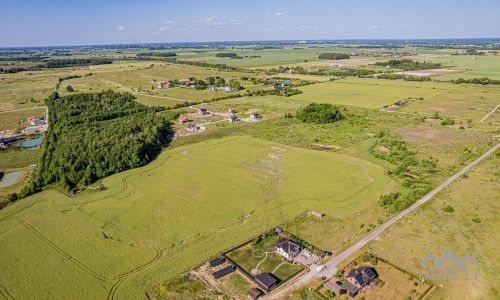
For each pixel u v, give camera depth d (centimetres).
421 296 4700
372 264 5400
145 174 9444
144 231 6606
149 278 5275
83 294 4975
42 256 5906
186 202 7744
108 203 7806
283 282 5091
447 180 8350
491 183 8031
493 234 6047
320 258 5603
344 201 7569
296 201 7650
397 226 6444
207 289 4997
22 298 4928
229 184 8631
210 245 6084
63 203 7888
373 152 10669
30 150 11881
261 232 6456
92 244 6225
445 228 6303
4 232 6712
